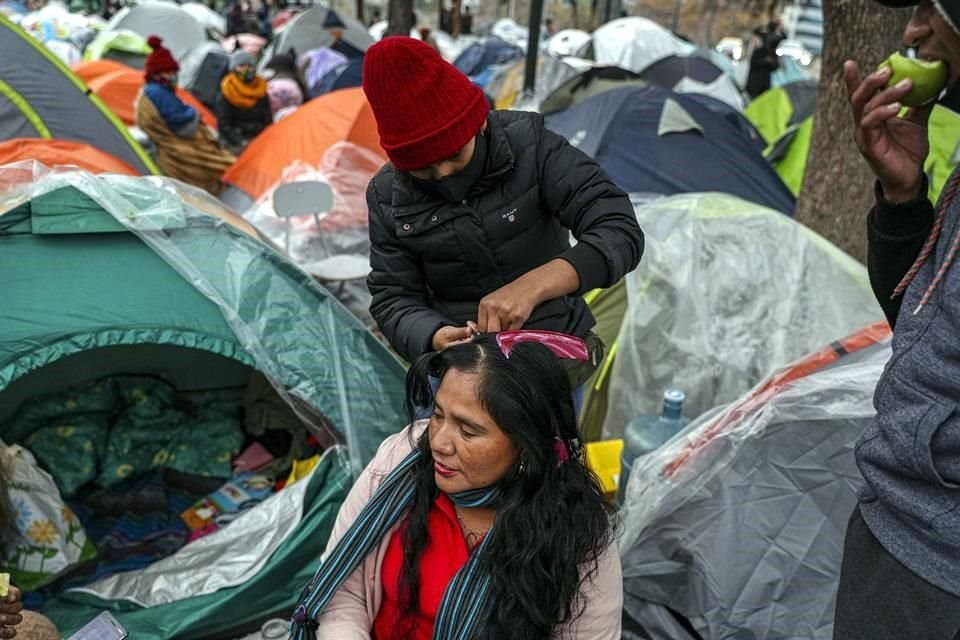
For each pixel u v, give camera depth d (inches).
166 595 93.4
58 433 118.1
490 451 47.3
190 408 131.0
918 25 42.0
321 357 102.3
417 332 63.5
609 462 115.8
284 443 129.6
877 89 43.1
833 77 152.9
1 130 199.8
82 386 123.5
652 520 89.5
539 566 48.2
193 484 120.3
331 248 181.2
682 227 136.3
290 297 103.3
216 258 100.2
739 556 85.8
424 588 52.1
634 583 92.5
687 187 211.3
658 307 130.6
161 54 217.9
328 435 103.6
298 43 507.5
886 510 46.8
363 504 55.8
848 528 51.1
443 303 70.6
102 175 101.0
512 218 64.9
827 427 83.0
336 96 215.0
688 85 421.4
